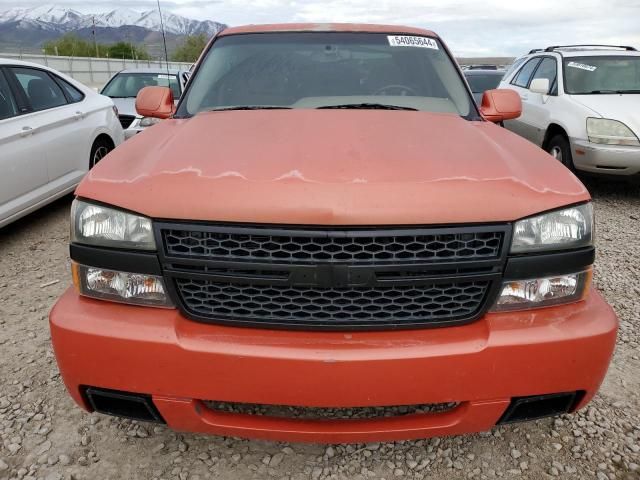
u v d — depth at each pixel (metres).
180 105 2.91
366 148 1.93
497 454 2.11
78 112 5.19
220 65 3.07
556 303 1.75
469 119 2.79
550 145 6.40
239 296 1.67
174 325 1.67
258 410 2.16
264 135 2.12
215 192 1.64
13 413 2.29
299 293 1.65
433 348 1.64
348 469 2.03
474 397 1.68
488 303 1.69
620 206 5.75
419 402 1.67
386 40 3.20
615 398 2.43
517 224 1.66
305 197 1.60
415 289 1.67
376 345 1.63
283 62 3.04
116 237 1.69
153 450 2.10
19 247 4.36
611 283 3.70
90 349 1.68
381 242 1.60
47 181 4.61
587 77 6.45
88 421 2.25
